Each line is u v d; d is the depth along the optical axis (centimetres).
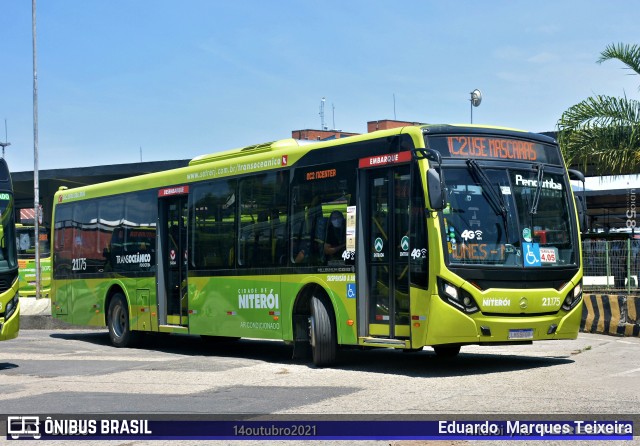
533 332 1217
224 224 1567
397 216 1241
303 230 1388
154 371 1371
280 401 1024
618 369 1227
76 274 2028
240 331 1515
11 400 1112
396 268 1238
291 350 1731
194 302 1636
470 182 1209
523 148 1270
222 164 1586
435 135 1212
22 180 4888
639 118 2173
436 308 1164
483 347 1658
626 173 2292
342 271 1309
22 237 3419
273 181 1460
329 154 1352
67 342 2012
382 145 1262
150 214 1778
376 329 1266
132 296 1827
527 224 1238
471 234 1191
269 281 1448
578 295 1278
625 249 2183
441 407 940
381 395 1038
